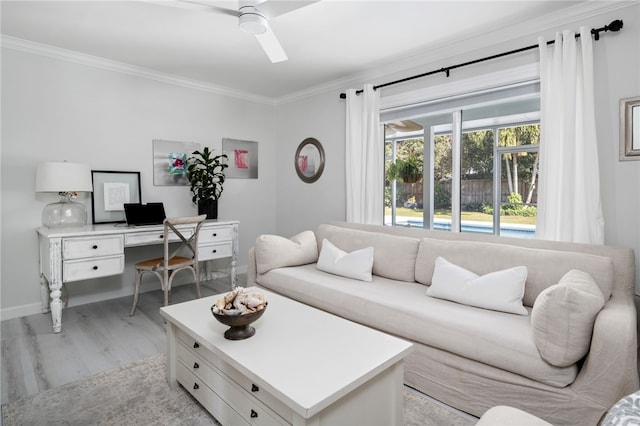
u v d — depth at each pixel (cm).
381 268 293
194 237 343
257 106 482
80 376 214
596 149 232
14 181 308
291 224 485
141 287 391
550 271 211
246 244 480
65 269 280
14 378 210
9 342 259
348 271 289
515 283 207
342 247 327
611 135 233
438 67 325
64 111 331
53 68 323
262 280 315
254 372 135
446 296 228
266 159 496
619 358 142
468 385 181
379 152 369
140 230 321
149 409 183
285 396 121
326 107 429
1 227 304
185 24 272
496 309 207
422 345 201
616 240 233
